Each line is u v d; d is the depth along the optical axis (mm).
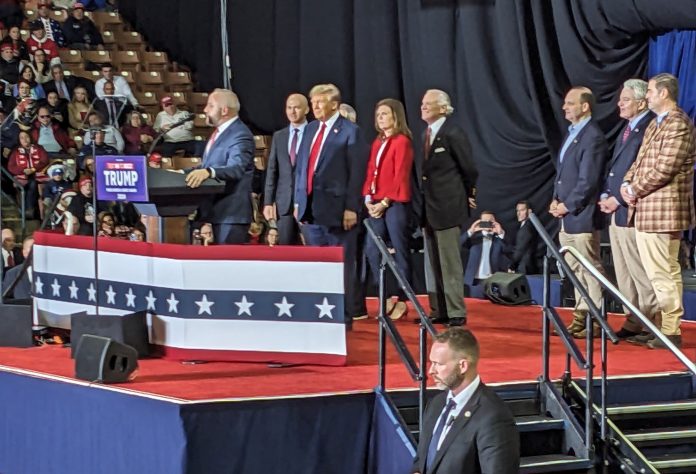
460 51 14562
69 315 9156
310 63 16297
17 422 8055
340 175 9336
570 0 13039
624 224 8906
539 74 13711
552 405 7477
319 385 7473
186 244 8688
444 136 9523
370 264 10070
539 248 13328
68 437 7660
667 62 12320
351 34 15883
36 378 7883
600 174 8992
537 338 9469
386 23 15328
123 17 19391
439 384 6188
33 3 18188
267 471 7043
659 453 7410
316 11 16172
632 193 8523
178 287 8273
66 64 17531
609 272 11680
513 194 14109
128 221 13594
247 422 6996
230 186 8703
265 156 16750
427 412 6262
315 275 8031
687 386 7895
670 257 8625
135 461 7168
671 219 8406
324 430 7176
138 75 18000
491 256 13109
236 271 8164
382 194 9750
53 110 15945
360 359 8398
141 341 8367
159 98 17828
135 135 15984
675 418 7660
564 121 13430
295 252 8055
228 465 6953
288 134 10031
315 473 7152
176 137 16469
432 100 9555
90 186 13133
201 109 17859
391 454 7062
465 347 5977
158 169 8398
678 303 8617
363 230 10070
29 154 14828
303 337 8094
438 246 9641
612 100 12906
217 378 7719
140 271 8523
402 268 9891
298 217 9492
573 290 11570
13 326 9164
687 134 8344
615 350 8781
